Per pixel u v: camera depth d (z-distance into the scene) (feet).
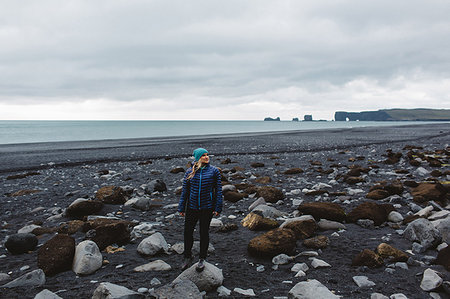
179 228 25.68
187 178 16.63
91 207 29.73
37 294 13.35
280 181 44.68
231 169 55.93
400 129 233.96
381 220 24.64
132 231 24.04
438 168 50.72
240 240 22.13
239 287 15.08
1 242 23.36
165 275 16.31
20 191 41.88
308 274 16.25
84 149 110.83
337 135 172.76
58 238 18.71
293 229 22.25
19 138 212.02
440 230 19.92
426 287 14.08
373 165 53.93
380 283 14.85
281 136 175.63
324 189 36.78
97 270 17.40
